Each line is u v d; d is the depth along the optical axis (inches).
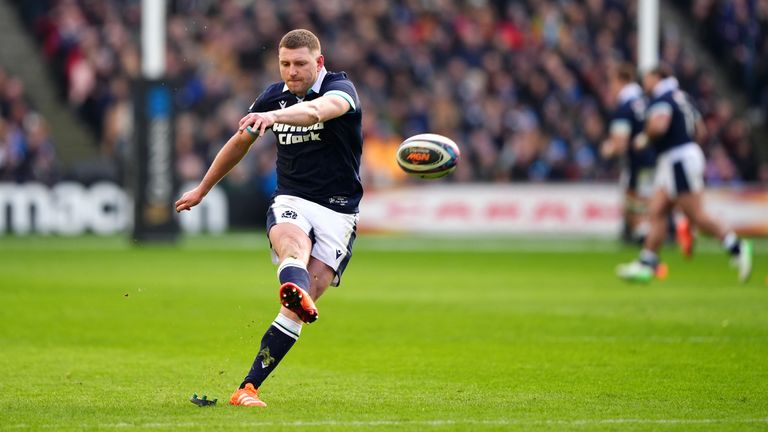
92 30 4153.5
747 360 1256.8
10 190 3693.4
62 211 3745.1
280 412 934.4
